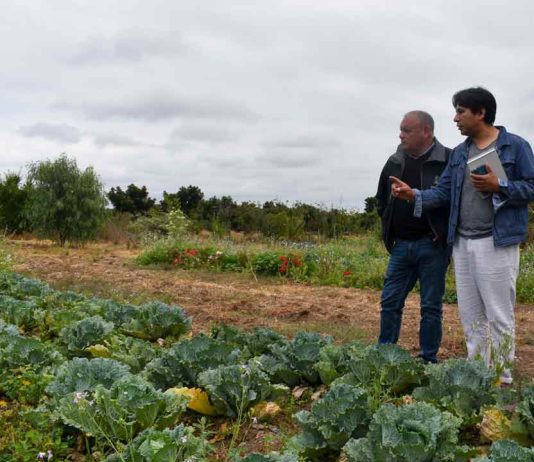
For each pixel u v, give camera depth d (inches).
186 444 145.7
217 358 204.5
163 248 705.0
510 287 211.9
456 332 353.1
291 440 163.9
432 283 236.8
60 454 161.6
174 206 1214.3
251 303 440.1
